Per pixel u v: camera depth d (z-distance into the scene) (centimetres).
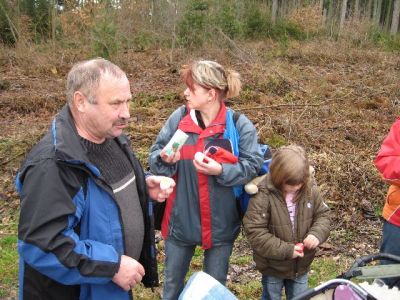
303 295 215
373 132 745
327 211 286
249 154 273
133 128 718
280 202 271
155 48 1398
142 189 225
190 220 276
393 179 258
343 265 426
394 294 215
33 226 177
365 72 1132
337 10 2373
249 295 380
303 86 976
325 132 736
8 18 1344
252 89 940
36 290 195
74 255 179
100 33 1195
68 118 195
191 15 1408
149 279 241
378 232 487
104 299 203
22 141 670
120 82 192
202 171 258
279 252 267
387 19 2742
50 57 1200
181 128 274
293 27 1941
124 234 203
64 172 184
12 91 931
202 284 211
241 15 1934
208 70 262
